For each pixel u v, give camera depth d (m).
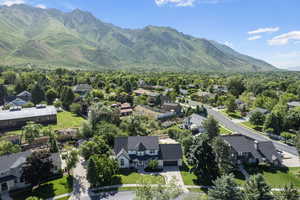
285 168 57.97
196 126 83.56
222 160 51.69
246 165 58.91
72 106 103.69
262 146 62.25
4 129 80.75
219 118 106.81
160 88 172.62
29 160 44.62
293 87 158.00
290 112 89.00
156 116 98.19
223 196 36.69
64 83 165.50
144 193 35.47
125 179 50.53
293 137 75.62
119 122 81.88
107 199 43.06
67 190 45.91
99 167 47.91
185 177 51.56
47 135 70.19
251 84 167.62
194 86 189.38
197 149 50.66
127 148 58.91
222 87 177.62
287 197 36.78
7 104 105.19
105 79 186.50
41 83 145.25
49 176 48.41
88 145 57.75
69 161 50.62
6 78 160.00
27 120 85.06
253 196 37.16
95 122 76.94
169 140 74.31
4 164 46.50
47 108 95.19
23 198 43.12
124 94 128.00
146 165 57.31
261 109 104.88
